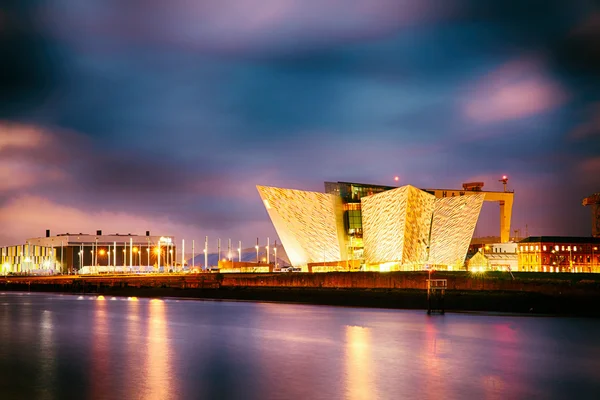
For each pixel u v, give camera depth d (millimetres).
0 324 109188
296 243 180000
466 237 182500
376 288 149875
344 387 57969
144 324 108250
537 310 118938
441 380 60875
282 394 55500
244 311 133500
